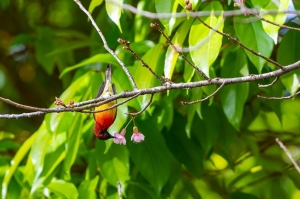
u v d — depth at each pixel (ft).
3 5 45.34
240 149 41.37
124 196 33.60
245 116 39.45
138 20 38.50
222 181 41.96
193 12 22.33
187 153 35.53
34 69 52.80
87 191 32.83
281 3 25.34
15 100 51.80
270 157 42.24
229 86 31.68
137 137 25.22
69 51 44.70
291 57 30.83
